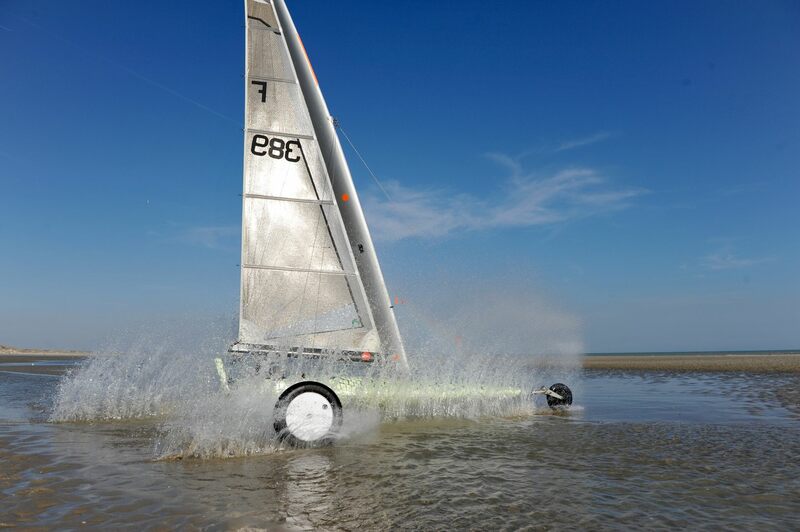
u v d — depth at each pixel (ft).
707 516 12.95
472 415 29.94
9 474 16.43
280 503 13.65
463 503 13.76
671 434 23.62
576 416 29.71
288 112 30.17
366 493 14.57
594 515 12.97
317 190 30.14
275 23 30.19
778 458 18.86
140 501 13.74
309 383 20.85
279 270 29.48
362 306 29.89
